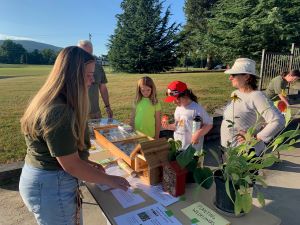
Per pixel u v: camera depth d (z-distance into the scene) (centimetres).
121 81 1444
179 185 171
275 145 163
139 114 342
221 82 1226
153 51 2786
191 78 1421
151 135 343
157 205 164
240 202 138
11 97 998
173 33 2889
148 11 2819
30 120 137
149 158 182
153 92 342
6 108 785
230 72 244
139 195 175
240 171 148
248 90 246
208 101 780
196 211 158
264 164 149
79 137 147
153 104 342
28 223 294
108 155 241
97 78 408
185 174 173
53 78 141
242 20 1505
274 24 1398
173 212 157
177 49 2931
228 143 179
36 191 151
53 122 131
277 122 224
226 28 1658
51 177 149
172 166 174
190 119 289
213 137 554
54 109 133
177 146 191
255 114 241
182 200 169
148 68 2864
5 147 461
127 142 247
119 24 2967
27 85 1445
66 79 139
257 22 1449
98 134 272
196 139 273
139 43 2809
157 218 152
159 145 186
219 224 146
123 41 2902
